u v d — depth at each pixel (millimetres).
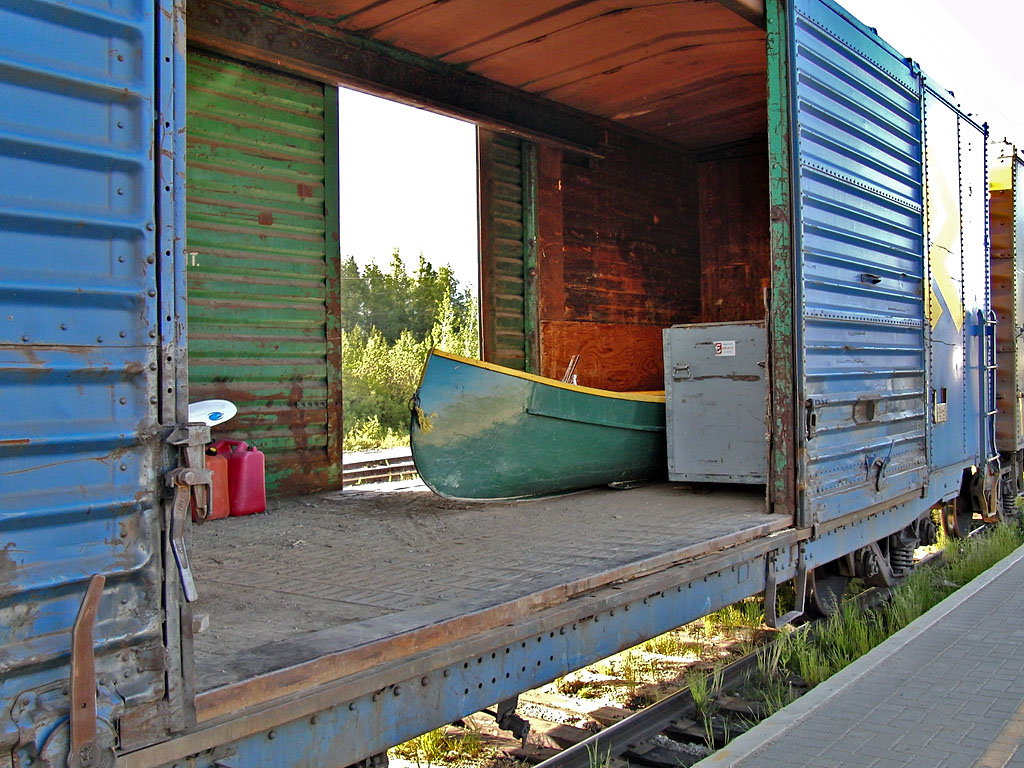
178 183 2275
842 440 6059
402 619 3066
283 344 7164
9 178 1933
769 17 5508
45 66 1995
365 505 6457
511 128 8836
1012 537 9148
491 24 7168
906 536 7645
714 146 11445
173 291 2256
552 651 3443
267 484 6980
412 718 2832
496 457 6336
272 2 6711
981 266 9469
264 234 7043
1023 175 11000
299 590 3631
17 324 1939
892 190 7113
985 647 5020
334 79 7301
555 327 9531
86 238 2074
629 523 5324
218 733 2234
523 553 4395
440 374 6055
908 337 7379
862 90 6586
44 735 1936
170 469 2223
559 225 9625
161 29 2236
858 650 5664
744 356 6672
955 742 3637
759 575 5062
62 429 2010
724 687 5012
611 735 4211
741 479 6680
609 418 6844
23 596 1935
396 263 49906
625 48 7750
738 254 11438
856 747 3605
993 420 9828
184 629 2223
